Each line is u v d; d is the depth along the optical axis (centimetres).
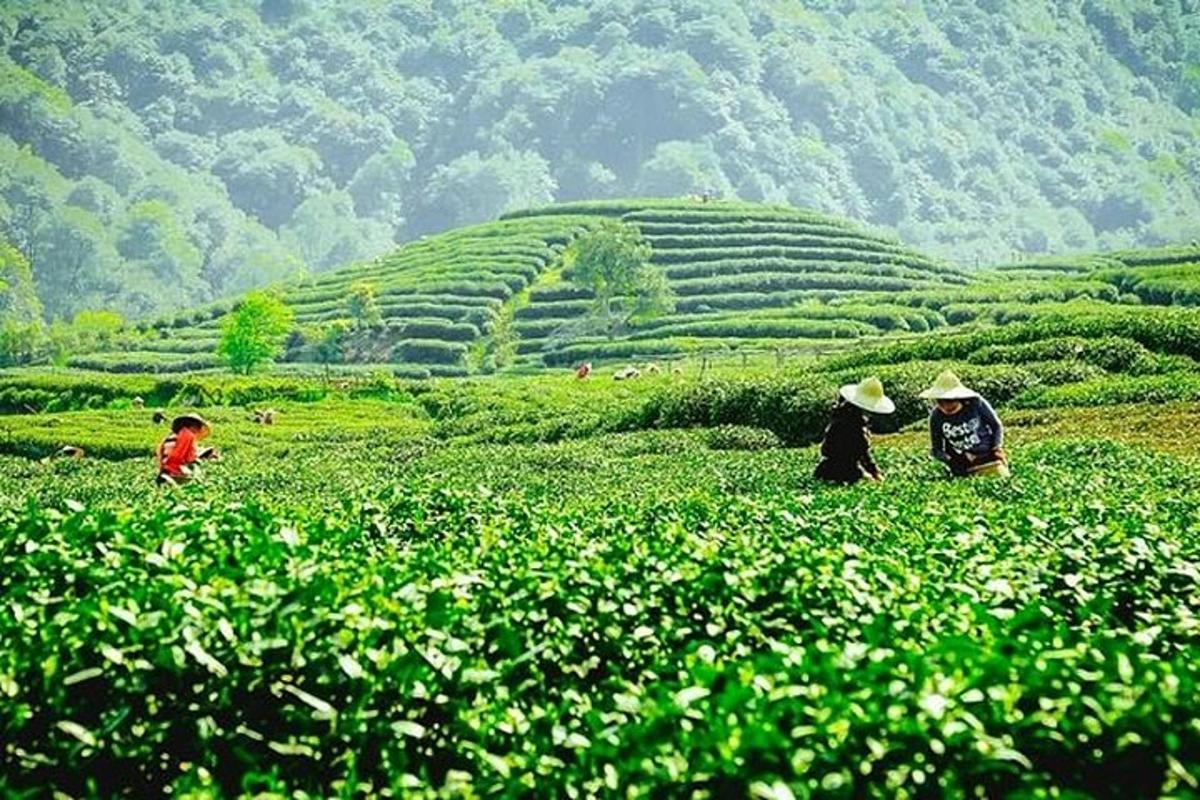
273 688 843
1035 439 3180
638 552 1162
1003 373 4128
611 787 716
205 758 834
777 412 4181
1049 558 1226
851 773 668
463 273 17812
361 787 800
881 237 18988
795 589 1052
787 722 715
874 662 775
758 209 19562
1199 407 3428
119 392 8719
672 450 3850
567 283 17350
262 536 1162
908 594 1049
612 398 6631
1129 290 13275
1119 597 1141
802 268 17000
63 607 963
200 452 3256
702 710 756
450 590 1015
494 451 4066
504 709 859
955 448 2311
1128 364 4247
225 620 872
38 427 6681
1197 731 677
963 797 663
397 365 15125
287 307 17275
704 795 670
